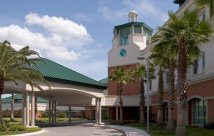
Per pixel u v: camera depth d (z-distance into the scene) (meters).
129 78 57.62
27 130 33.94
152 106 59.44
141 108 51.34
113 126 45.50
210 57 35.03
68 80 44.47
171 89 34.09
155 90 57.12
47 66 43.97
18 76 33.72
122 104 60.69
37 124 53.00
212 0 19.89
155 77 56.03
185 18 25.31
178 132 24.89
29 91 38.75
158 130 35.31
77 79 46.84
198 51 27.14
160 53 29.38
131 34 68.19
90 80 50.78
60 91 46.88
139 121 56.78
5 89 42.06
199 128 34.84
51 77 41.47
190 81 39.88
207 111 35.66
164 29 26.69
